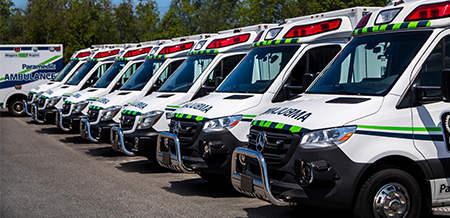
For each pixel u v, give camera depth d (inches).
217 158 249.4
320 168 172.6
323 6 1894.7
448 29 191.0
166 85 360.2
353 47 218.2
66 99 511.5
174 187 286.4
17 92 766.5
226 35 350.3
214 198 258.4
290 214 224.2
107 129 398.6
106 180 303.9
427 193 183.9
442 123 184.1
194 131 258.8
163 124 326.0
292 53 273.9
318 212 226.7
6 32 2709.2
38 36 2331.4
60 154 412.2
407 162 182.5
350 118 177.0
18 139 507.8
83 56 669.3
